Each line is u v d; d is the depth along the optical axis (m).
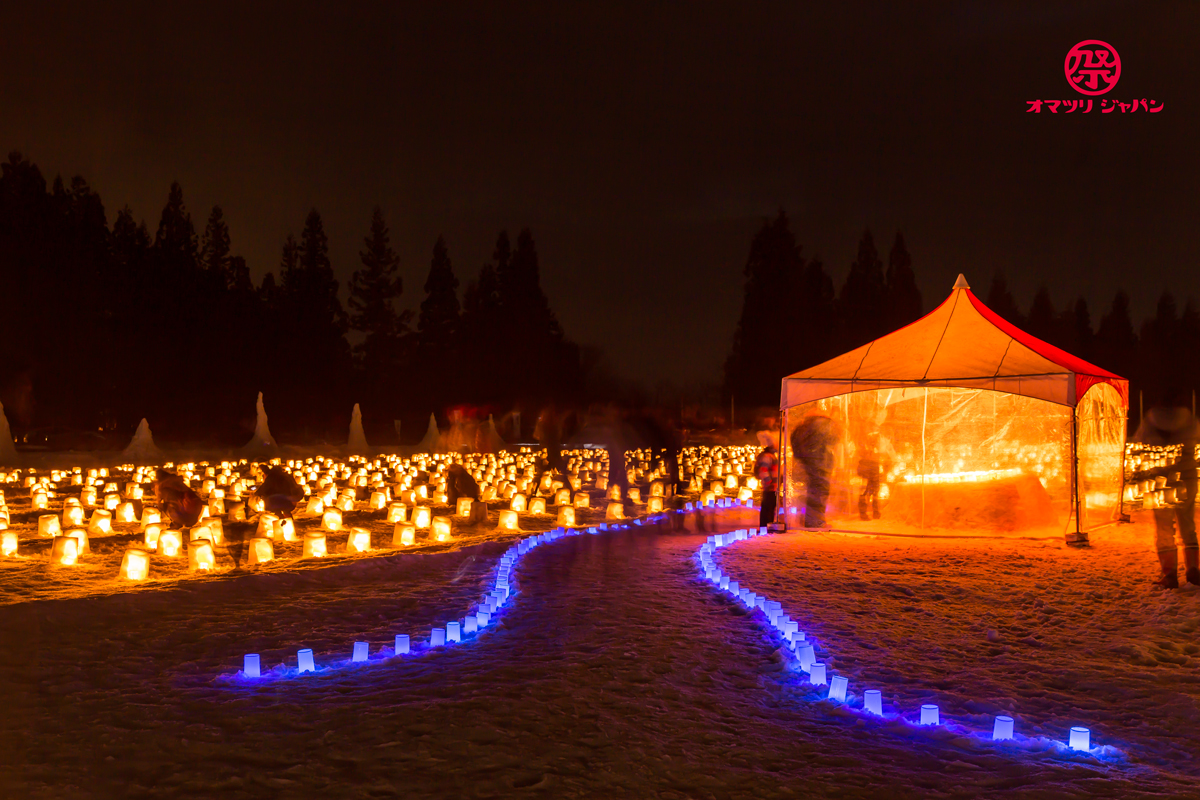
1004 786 4.10
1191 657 6.44
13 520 14.28
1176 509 8.72
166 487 12.70
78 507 13.40
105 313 47.56
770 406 65.75
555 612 7.73
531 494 19.30
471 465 29.05
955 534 13.12
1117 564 10.34
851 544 12.11
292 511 13.55
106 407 47.94
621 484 15.09
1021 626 7.40
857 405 14.42
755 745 4.62
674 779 4.14
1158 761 4.52
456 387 69.19
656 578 9.44
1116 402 14.78
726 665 6.16
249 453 32.66
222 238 63.28
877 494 14.12
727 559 10.65
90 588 8.60
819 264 75.69
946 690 5.68
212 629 7.00
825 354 71.25
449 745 4.46
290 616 7.50
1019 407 13.76
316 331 63.03
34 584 8.76
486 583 9.05
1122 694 5.61
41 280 42.41
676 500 18.19
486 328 70.75
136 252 50.47
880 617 7.66
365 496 19.98
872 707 5.19
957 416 14.20
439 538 12.41
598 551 11.34
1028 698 5.56
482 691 5.37
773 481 14.23
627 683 5.63
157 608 7.71
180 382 51.91
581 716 4.97
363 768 4.15
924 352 13.25
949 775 4.24
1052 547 11.79
